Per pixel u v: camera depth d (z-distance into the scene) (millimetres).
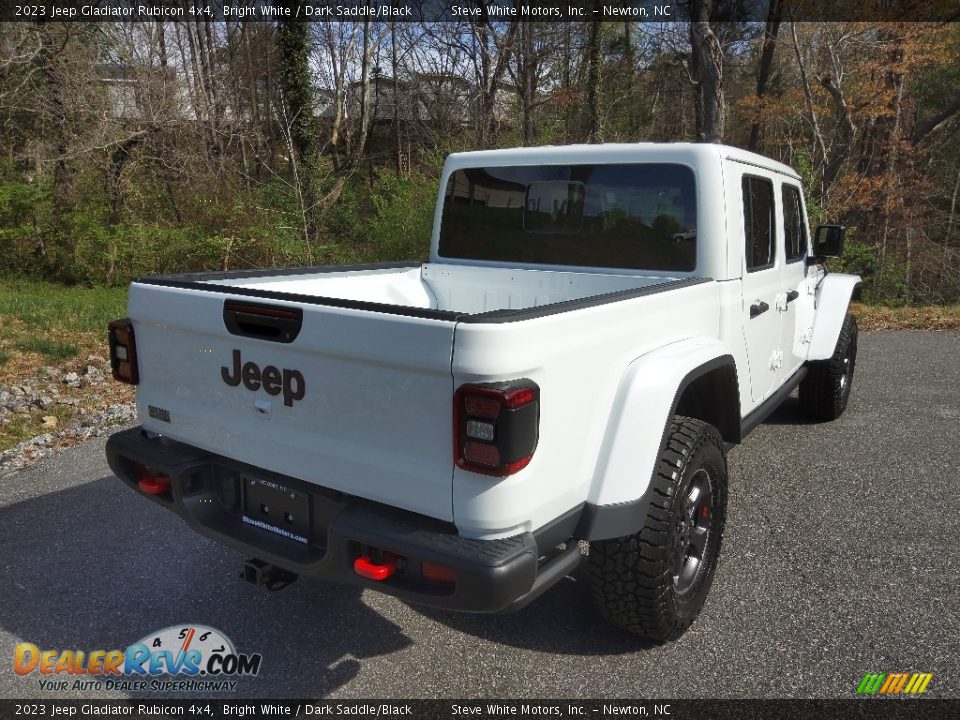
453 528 2193
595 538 2449
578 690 2631
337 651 2885
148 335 2904
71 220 13906
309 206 15508
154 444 2924
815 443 5277
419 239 12539
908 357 8430
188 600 3230
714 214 3506
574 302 2389
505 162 4195
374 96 30031
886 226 21172
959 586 3295
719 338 3553
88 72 16344
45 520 3980
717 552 3115
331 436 2361
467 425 2041
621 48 29219
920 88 24578
